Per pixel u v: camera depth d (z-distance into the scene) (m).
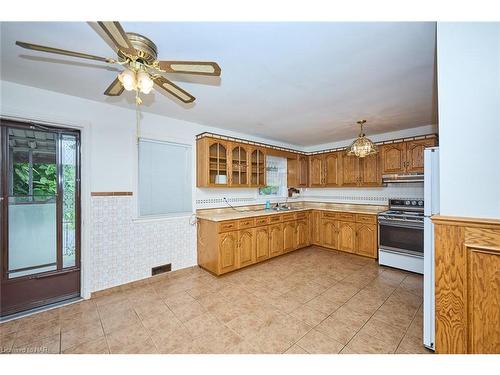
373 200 4.12
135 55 1.22
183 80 1.97
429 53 1.57
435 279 1.24
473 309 1.15
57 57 1.65
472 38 1.14
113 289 2.55
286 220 3.90
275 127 3.56
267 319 2.02
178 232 3.13
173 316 2.08
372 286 2.69
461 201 1.18
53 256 2.36
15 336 1.81
